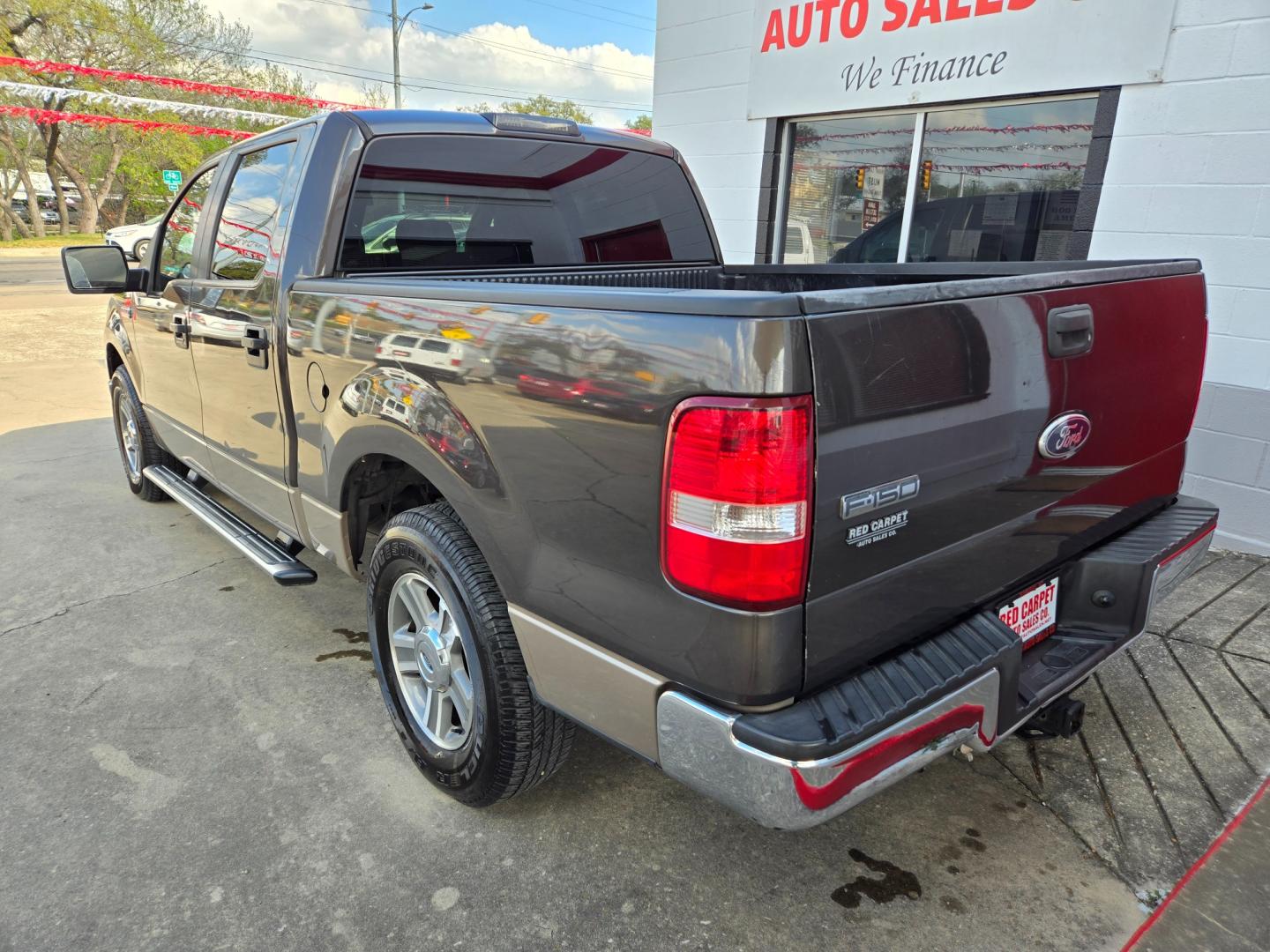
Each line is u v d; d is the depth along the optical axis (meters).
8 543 4.41
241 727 2.82
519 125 3.09
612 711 1.80
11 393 8.04
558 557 1.81
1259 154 3.91
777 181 5.95
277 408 2.88
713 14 5.99
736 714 1.56
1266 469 4.14
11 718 2.85
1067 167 4.71
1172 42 4.05
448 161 2.88
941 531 1.74
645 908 2.08
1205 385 4.26
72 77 28.98
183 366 3.63
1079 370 1.96
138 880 2.15
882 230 5.59
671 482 1.52
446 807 2.45
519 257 3.10
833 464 1.47
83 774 2.56
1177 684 3.05
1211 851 2.27
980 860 2.25
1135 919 2.05
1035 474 1.93
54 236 40.69
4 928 1.99
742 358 1.40
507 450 1.87
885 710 1.58
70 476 5.58
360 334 2.33
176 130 22.44
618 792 2.52
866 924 2.04
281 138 3.00
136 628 3.51
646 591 1.63
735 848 2.29
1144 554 2.23
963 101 4.93
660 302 1.53
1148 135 4.22
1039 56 4.48
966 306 1.65
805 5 5.41
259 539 3.28
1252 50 3.84
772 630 1.49
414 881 2.16
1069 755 2.67
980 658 1.77
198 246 3.53
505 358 1.83
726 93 6.07
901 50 5.02
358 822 2.37
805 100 5.58
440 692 2.40
